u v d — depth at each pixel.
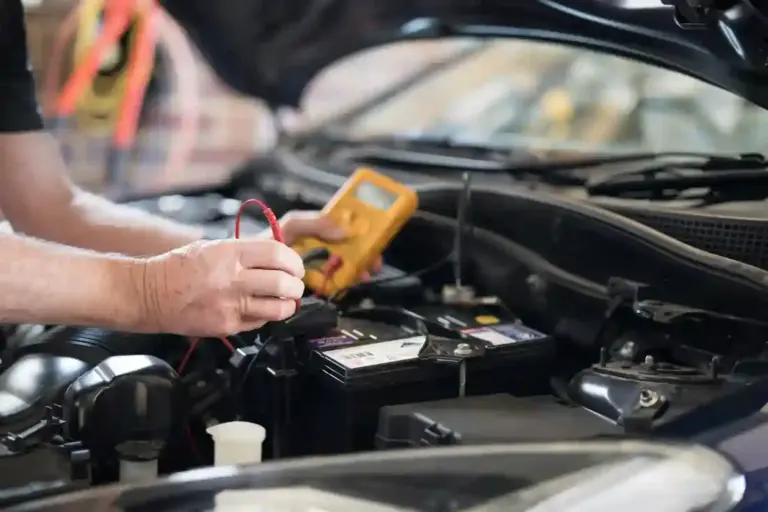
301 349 0.87
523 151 1.39
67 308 0.73
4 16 1.08
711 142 1.25
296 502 0.57
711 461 0.60
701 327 0.88
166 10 1.60
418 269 1.17
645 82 1.42
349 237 1.02
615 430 0.72
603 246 0.99
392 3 1.37
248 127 2.01
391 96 1.79
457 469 0.60
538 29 1.21
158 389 0.74
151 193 1.59
